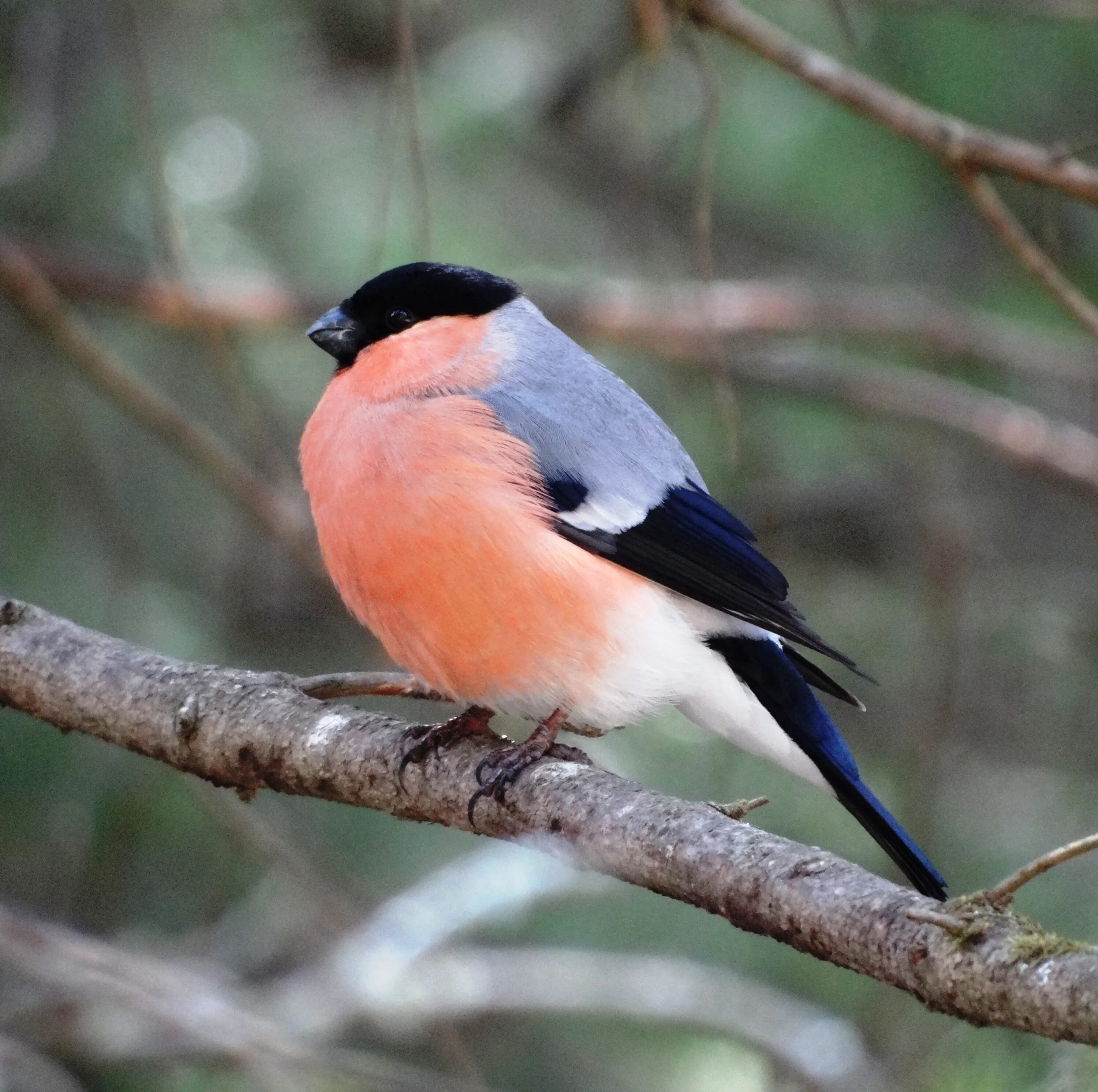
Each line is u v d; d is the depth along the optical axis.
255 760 6.66
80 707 6.83
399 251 12.20
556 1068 10.93
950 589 11.38
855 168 12.09
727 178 12.42
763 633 7.83
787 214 13.09
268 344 12.73
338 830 11.08
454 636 7.35
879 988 9.84
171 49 11.95
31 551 10.87
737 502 11.95
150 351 12.40
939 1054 8.91
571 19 12.34
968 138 8.56
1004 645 12.20
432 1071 10.84
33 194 11.45
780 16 11.82
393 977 10.18
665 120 11.77
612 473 7.70
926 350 12.84
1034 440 12.21
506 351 8.11
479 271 8.41
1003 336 12.68
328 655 11.72
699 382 12.47
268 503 10.49
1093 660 12.07
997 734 11.92
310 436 7.93
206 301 10.80
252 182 12.06
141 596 10.62
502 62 12.16
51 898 10.25
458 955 10.62
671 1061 11.00
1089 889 10.38
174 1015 8.89
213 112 12.13
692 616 7.79
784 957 10.68
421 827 11.20
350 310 8.30
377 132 12.17
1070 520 12.94
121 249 11.58
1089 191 8.38
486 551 7.29
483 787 6.27
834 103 9.71
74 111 11.37
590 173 13.12
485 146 12.50
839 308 12.51
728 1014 10.36
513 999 10.36
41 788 10.26
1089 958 4.53
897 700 11.95
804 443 12.74
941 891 7.54
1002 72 11.40
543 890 10.73
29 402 11.31
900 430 12.55
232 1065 9.84
